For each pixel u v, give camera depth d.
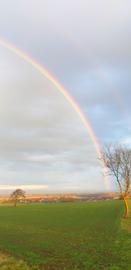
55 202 167.50
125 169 71.19
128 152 72.44
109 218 66.81
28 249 33.00
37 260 27.23
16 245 35.81
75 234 43.97
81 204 128.25
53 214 85.50
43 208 115.31
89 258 27.69
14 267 24.59
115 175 72.00
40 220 69.19
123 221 58.94
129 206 99.44
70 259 27.50
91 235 42.31
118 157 72.25
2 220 72.56
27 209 114.75
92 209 96.12
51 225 57.47
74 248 32.88
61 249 32.47
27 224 61.19
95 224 55.81
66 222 62.00
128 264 24.91
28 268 24.23
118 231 45.00
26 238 41.56
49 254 29.97
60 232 46.78
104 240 37.53
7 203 170.50
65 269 23.95
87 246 33.84
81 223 58.69
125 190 70.69
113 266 24.28
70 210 97.19
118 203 119.12
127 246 32.50
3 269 24.03
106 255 28.80
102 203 125.88
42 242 37.59
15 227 56.09
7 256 29.39
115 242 35.62
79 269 23.94
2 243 37.59
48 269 24.03
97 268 24.11
